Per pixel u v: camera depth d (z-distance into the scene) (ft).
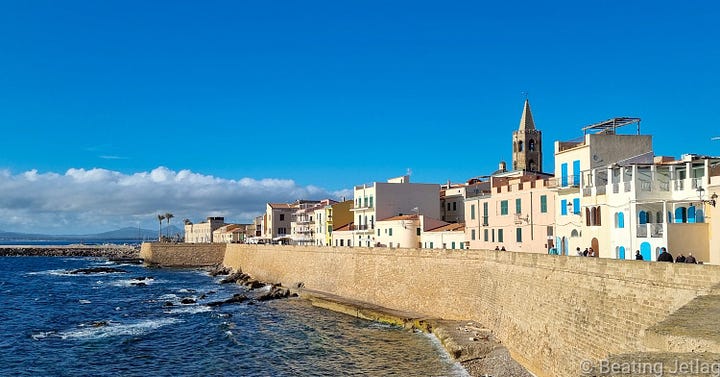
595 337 117.91
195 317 263.29
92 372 173.99
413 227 349.20
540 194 235.61
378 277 265.95
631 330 106.83
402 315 227.81
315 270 327.26
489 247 277.23
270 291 321.11
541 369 139.85
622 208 178.40
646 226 165.78
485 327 190.60
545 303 142.72
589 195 198.29
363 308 248.32
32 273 538.47
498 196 269.23
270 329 226.99
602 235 190.19
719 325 70.33
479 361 160.97
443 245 322.96
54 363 184.44
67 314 279.28
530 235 242.58
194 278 468.34
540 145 431.02
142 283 420.36
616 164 185.26
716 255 151.84
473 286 205.57
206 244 593.83
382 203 387.14
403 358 171.63
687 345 65.51
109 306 304.30
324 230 476.54
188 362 182.19
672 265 98.68
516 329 160.15
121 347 204.54
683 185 169.58
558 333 133.59
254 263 436.76
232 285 402.72
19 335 226.58
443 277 224.74
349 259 293.23
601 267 118.01
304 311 267.18
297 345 197.67
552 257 141.79
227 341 209.26
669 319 75.56
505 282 176.14
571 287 130.11
